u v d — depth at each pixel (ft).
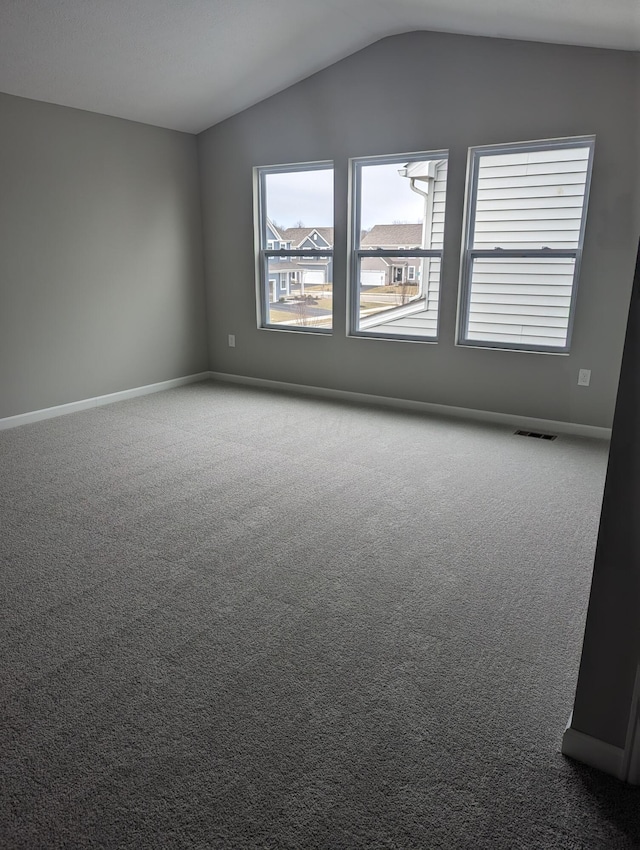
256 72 14.69
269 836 4.33
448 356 15.25
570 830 4.40
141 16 11.37
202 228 18.76
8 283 13.84
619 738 4.76
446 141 14.07
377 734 5.27
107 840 4.29
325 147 15.78
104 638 6.56
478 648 6.43
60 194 14.55
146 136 16.48
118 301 16.51
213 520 9.42
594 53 11.97
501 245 14.24
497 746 5.15
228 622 6.86
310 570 7.97
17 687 5.82
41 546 8.57
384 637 6.61
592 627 4.66
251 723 5.38
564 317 13.82
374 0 12.19
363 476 11.26
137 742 5.17
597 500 10.19
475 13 11.49
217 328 19.35
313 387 17.78
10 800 4.60
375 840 4.30
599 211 12.57
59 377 15.34
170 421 14.92
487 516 9.58
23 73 12.47
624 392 4.17
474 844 4.28
